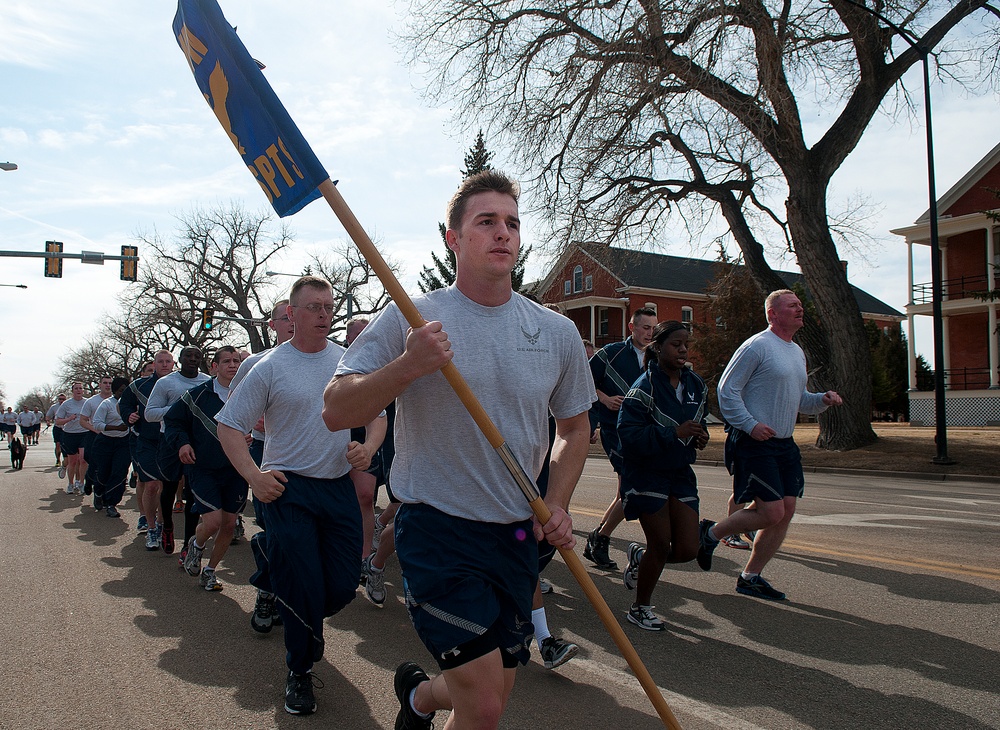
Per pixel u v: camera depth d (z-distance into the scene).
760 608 5.18
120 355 75.00
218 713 3.64
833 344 18.78
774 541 5.46
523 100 20.78
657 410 4.73
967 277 31.06
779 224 21.78
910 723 3.35
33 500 12.32
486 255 2.44
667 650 4.38
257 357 5.50
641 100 18.53
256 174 2.68
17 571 6.74
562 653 4.04
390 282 2.36
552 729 3.36
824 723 3.36
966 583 5.70
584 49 19.81
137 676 4.14
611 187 20.67
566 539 2.40
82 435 13.55
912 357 32.28
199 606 5.57
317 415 4.09
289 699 3.63
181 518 9.88
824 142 18.69
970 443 18.23
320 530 4.03
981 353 31.62
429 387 2.40
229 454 4.05
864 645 4.38
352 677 4.11
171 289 50.16
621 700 3.68
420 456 2.44
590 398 2.68
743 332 33.94
